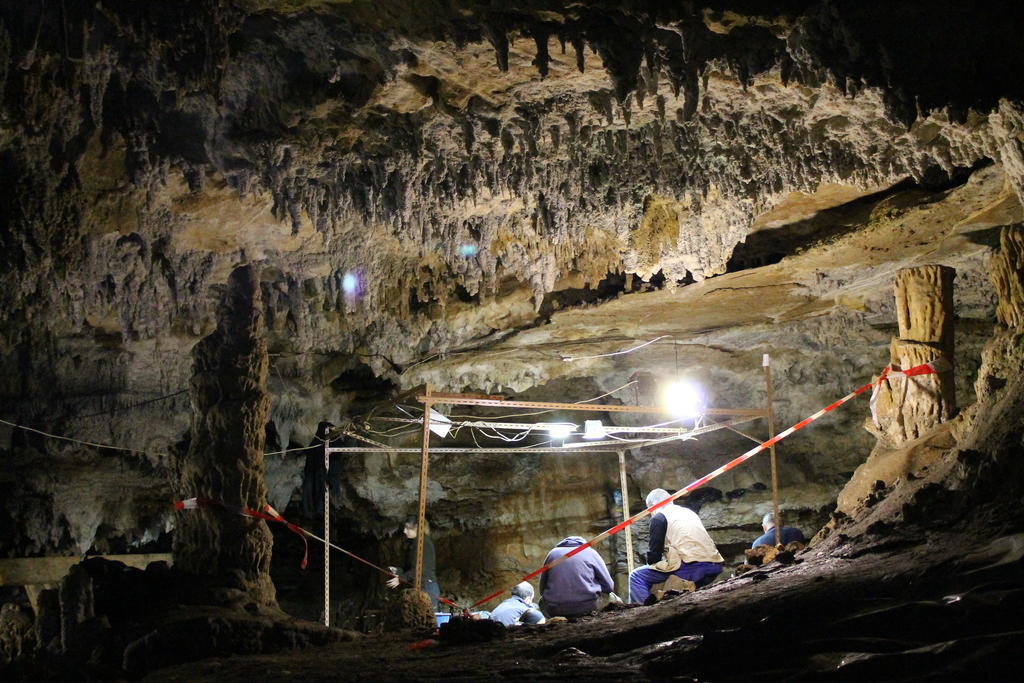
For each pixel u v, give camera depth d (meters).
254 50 5.60
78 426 10.91
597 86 5.86
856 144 6.52
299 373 11.40
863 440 12.66
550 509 14.19
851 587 4.28
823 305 10.24
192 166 6.62
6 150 6.30
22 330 9.56
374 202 7.00
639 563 13.66
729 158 6.73
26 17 5.05
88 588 6.42
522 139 6.43
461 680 4.36
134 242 7.91
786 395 12.64
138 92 6.02
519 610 8.37
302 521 14.45
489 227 7.88
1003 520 4.43
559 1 4.95
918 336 6.53
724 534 13.29
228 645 6.16
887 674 3.16
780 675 3.42
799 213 8.15
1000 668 2.92
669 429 9.02
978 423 5.57
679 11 4.98
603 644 4.92
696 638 4.34
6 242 7.07
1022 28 5.08
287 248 8.36
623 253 7.91
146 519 13.26
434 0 5.04
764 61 5.37
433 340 10.66
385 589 13.50
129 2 5.00
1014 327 5.90
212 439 7.16
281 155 6.45
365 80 5.79
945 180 7.43
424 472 7.28
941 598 3.67
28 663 6.09
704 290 9.50
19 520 11.95
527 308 10.21
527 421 14.18
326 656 5.87
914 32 5.13
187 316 9.38
